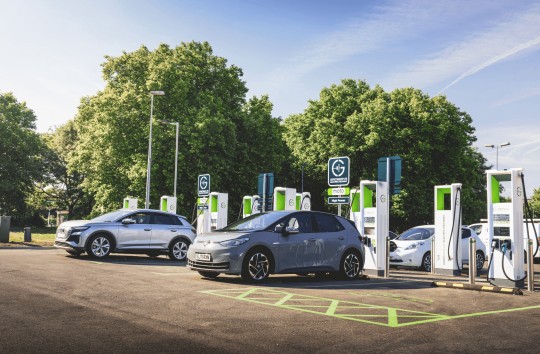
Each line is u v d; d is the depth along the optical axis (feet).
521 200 37.99
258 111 129.18
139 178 108.37
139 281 34.37
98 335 18.56
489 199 39.22
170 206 83.87
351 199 49.90
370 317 23.81
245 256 35.86
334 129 135.85
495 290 34.27
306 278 41.63
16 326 19.57
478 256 57.21
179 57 118.11
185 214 112.47
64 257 52.21
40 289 28.86
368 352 17.30
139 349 16.79
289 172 151.94
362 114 131.64
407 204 128.06
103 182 118.62
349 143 132.36
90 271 39.42
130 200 93.09
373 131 127.95
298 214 39.78
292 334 19.71
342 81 146.51
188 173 109.19
